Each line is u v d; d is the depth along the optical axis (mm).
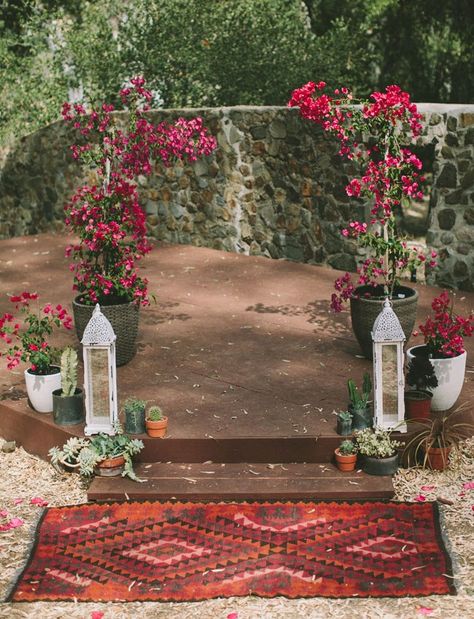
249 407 6793
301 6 15609
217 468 6254
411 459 6312
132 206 7547
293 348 8023
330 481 6012
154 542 5531
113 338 6312
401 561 5254
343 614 4820
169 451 6344
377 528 5578
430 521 5625
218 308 9234
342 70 15461
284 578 5137
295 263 10859
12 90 14703
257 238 11258
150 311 9164
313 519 5695
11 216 14195
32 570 5285
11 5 14844
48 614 4902
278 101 14250
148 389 7164
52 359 7277
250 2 14539
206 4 14336
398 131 9570
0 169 14172
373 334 6199
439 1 15531
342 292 7613
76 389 6762
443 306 6734
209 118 11352
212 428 6449
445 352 6508
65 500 6094
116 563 5344
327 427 6418
